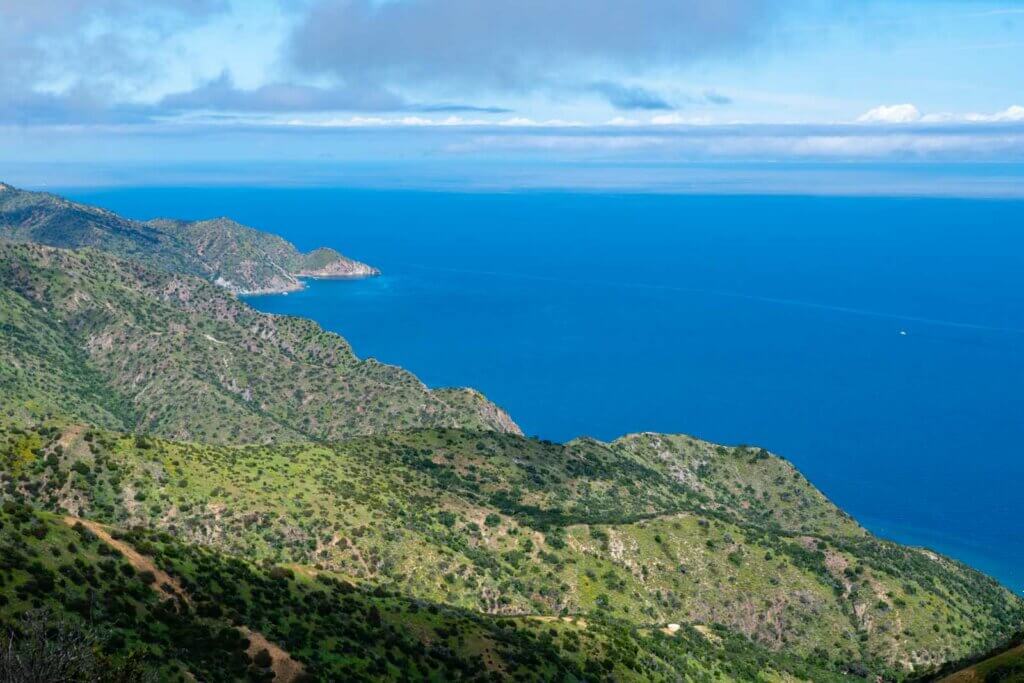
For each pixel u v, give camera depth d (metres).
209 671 69.19
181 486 142.62
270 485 151.25
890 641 146.75
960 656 143.62
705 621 149.62
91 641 58.28
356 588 106.38
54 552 73.81
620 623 136.88
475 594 135.38
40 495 132.38
